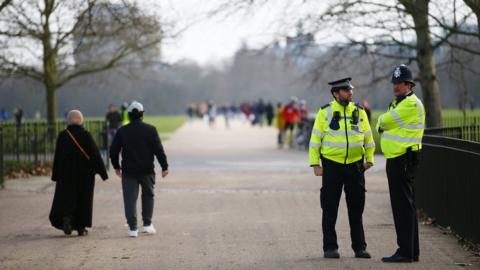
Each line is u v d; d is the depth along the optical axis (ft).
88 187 107.14
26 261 86.48
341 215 123.95
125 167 105.60
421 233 103.91
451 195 102.89
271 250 91.66
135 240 101.35
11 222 120.67
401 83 82.79
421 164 123.54
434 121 213.46
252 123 619.67
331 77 235.40
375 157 253.03
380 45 208.85
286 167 223.71
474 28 195.83
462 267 79.25
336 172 84.58
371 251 90.33
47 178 191.72
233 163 240.73
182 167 225.56
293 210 132.36
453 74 214.90
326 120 84.79
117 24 256.73
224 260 85.35
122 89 449.06
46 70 280.10
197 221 119.44
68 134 107.76
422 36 208.54
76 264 84.28
